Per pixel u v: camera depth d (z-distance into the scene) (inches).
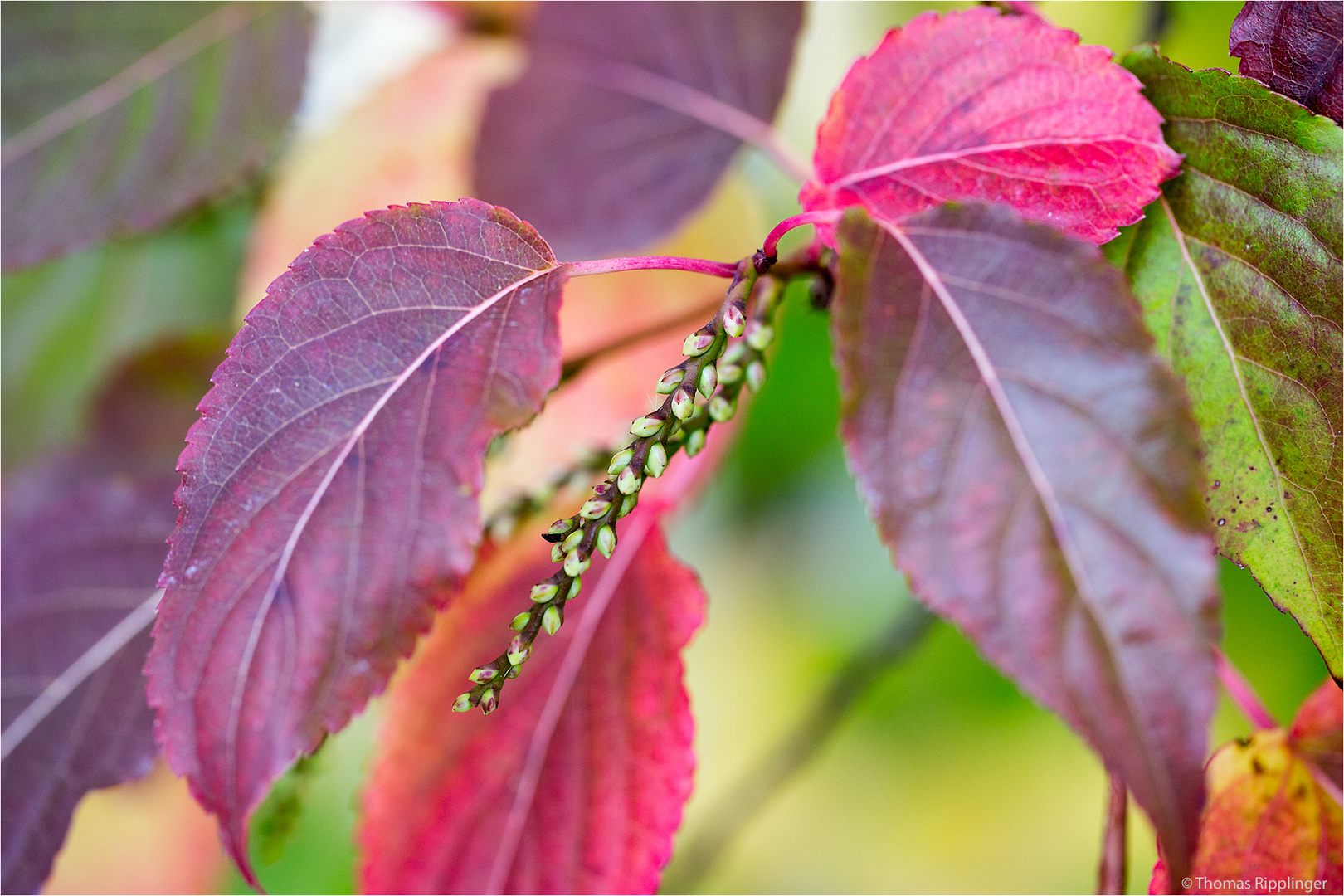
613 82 20.8
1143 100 15.4
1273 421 15.7
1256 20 15.6
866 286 14.6
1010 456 14.3
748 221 21.7
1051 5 20.5
